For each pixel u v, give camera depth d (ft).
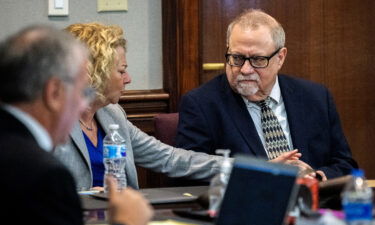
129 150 14.40
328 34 21.13
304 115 15.57
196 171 14.43
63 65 8.13
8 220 7.57
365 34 21.38
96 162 13.98
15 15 18.74
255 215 9.59
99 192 12.54
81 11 19.10
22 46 8.07
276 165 9.73
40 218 7.59
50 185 7.66
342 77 21.33
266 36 14.90
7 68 8.04
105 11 19.26
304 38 21.01
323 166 15.55
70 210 7.77
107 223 10.16
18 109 8.17
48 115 8.26
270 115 15.40
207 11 20.17
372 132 21.66
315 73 21.13
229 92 15.39
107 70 13.74
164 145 14.92
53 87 8.16
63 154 13.42
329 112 15.87
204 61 20.25
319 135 15.57
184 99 15.53
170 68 19.65
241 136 15.03
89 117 14.08
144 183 19.56
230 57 14.99
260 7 20.58
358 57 21.40
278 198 9.62
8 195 7.58
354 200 9.62
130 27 19.47
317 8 21.01
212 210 10.61
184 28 19.58
